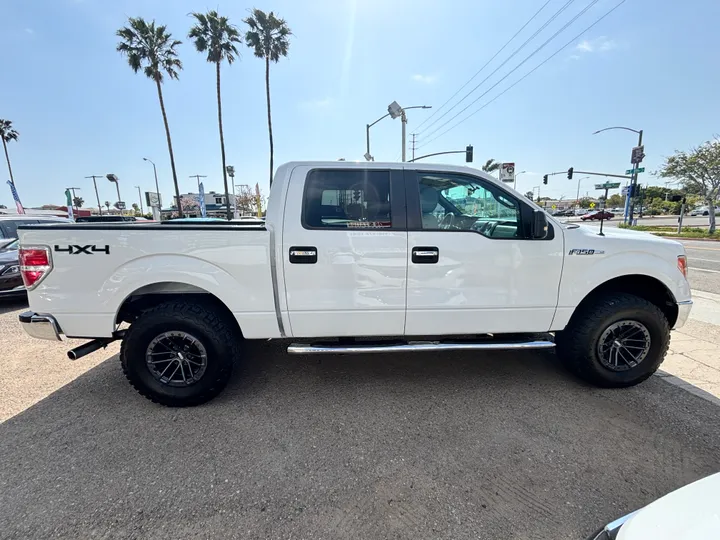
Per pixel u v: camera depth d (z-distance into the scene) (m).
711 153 22.27
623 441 2.50
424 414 2.86
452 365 3.74
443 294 2.99
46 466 2.30
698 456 2.35
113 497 2.05
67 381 3.48
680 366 3.64
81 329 2.83
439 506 1.97
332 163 2.96
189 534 1.81
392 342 3.11
